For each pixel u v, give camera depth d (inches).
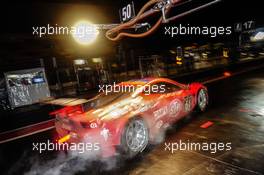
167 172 114.6
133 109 143.9
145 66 643.5
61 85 499.2
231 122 176.9
